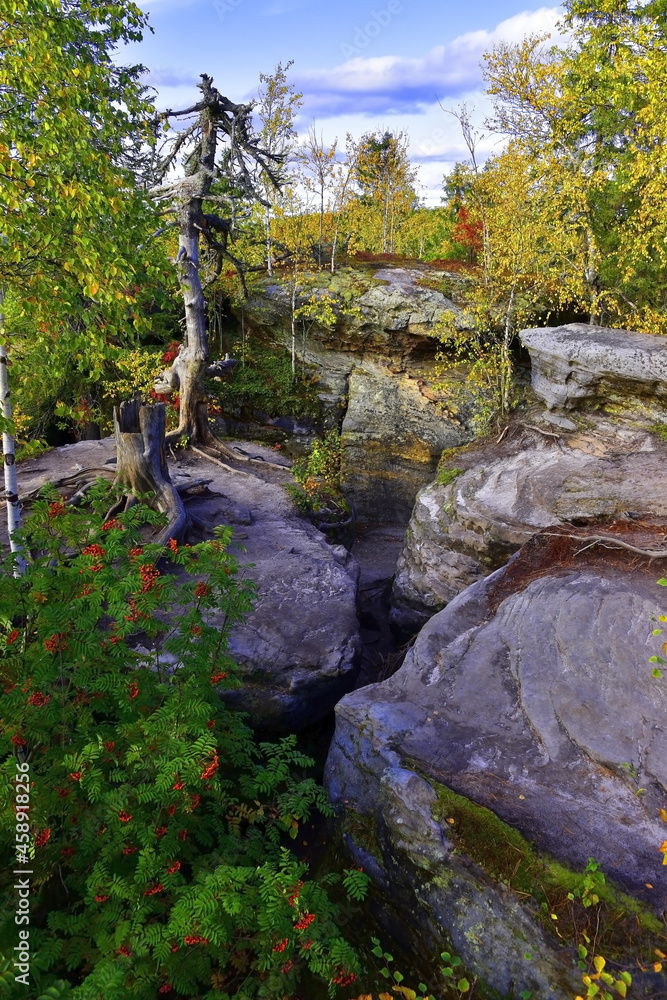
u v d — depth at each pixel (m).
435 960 5.18
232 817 5.77
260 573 10.02
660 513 9.02
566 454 12.12
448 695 6.93
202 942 4.29
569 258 16.80
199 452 15.05
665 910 4.51
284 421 18.97
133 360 16.31
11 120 5.95
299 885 4.37
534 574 8.55
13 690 4.71
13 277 6.54
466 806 5.43
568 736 6.09
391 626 12.48
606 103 16.06
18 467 13.27
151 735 4.75
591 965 4.30
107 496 6.36
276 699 7.84
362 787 6.39
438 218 28.97
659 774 5.54
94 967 4.24
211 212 15.45
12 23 5.76
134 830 4.81
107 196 6.46
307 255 20.36
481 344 17.70
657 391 11.38
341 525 14.05
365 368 19.16
